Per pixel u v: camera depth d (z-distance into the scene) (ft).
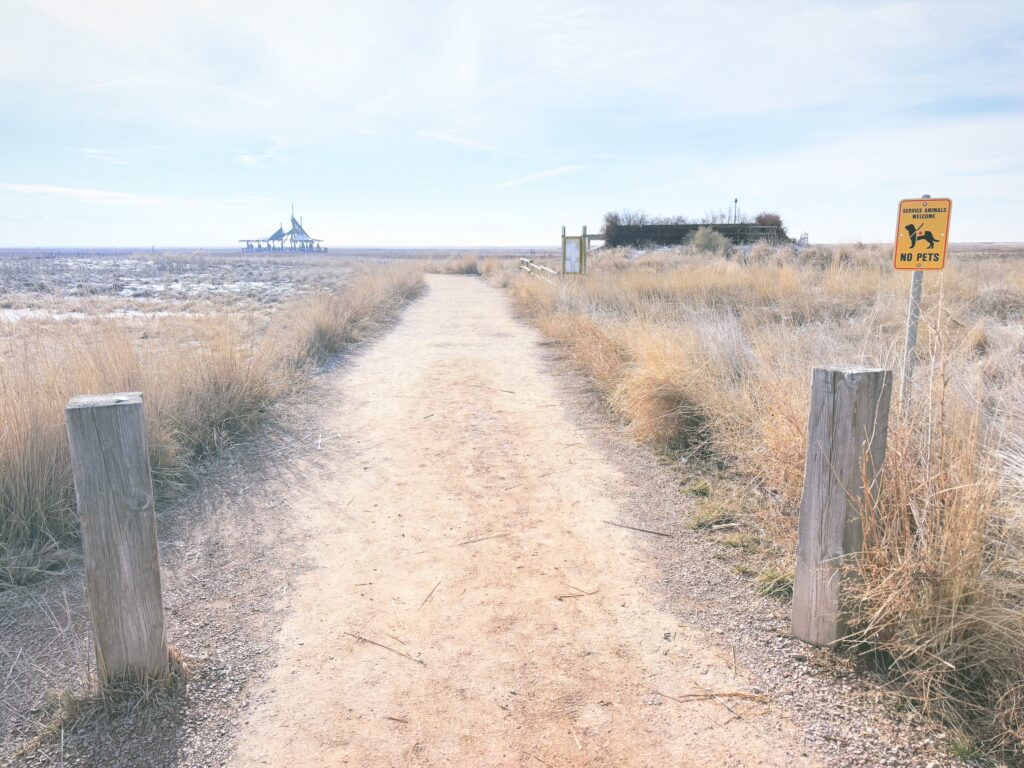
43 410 14.28
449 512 15.25
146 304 55.88
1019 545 10.37
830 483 9.48
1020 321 31.89
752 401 18.70
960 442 11.65
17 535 12.89
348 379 29.37
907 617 9.16
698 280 47.85
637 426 20.68
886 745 7.97
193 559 12.98
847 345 22.70
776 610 11.01
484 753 8.02
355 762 7.88
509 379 29.22
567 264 60.75
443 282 103.76
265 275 113.60
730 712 8.66
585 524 14.57
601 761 7.87
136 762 7.85
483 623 10.81
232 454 19.02
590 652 10.01
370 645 10.22
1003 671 8.56
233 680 9.36
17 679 9.30
